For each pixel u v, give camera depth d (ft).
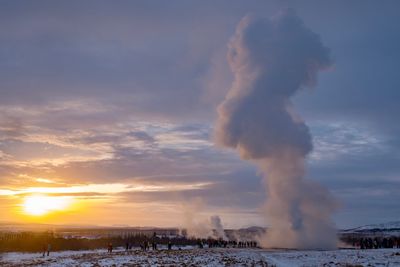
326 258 140.36
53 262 140.05
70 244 291.79
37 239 289.12
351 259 129.39
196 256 162.50
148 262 132.46
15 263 143.74
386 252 160.86
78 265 125.90
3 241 272.31
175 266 117.91
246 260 140.77
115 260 142.82
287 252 192.13
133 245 331.16
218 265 121.08
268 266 117.80
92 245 300.61
